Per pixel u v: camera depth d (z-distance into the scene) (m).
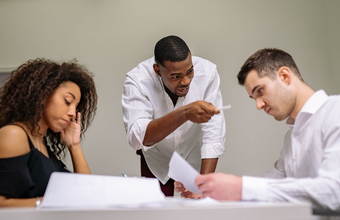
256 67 1.17
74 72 1.36
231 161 2.96
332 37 2.93
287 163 1.29
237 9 3.07
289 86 1.16
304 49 3.01
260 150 2.96
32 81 1.26
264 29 3.04
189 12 3.11
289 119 1.26
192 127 1.89
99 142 3.08
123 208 0.79
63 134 1.49
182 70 1.54
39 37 3.20
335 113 1.07
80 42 3.17
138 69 1.91
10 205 1.06
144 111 1.75
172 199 1.22
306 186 0.92
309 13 3.02
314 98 1.13
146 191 0.93
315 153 1.11
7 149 1.10
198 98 1.85
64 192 0.87
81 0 3.21
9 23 3.23
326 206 0.92
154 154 1.93
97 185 0.92
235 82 3.02
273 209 0.77
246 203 0.85
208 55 3.06
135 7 3.17
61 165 1.42
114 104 3.10
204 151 1.74
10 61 3.18
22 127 1.17
